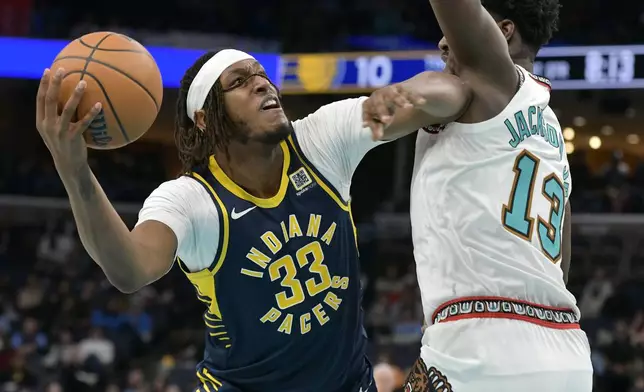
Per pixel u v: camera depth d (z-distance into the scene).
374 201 18.20
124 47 2.71
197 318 14.62
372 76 14.12
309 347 3.10
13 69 14.69
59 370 12.02
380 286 14.82
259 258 2.97
